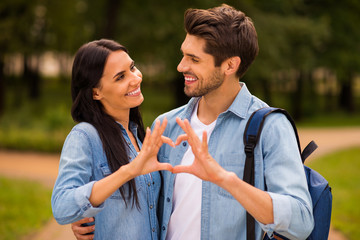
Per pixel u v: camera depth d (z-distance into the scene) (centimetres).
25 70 2788
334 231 514
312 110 2506
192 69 180
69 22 2152
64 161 174
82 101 192
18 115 1481
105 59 186
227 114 188
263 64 1756
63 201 158
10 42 2020
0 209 604
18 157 1068
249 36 181
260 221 150
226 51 176
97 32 2030
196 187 191
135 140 218
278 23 1783
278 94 3262
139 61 1966
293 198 153
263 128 174
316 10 2180
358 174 872
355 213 585
